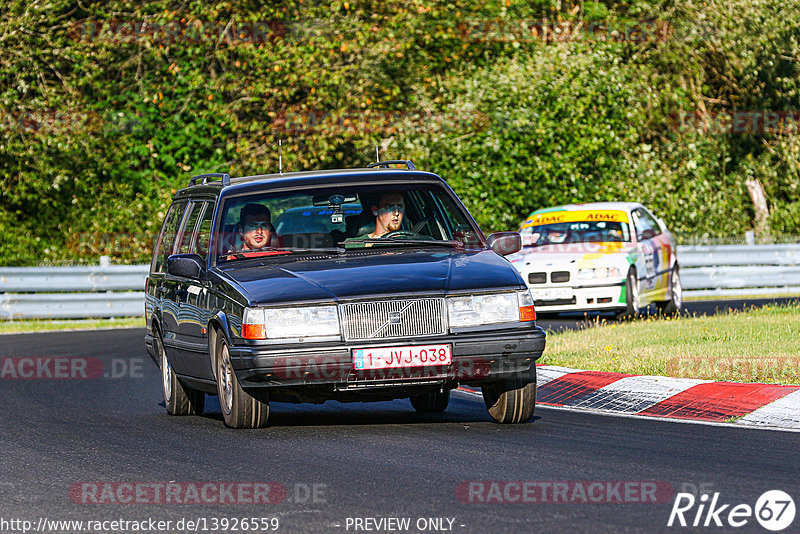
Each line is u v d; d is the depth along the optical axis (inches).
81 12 4227.4
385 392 1223.5
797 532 783.7
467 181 3759.8
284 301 1194.6
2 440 1312.7
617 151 4062.5
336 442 1186.0
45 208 4057.6
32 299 3223.4
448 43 4057.6
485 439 1184.2
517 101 3772.1
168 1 3981.3
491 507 874.1
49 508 937.5
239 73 4020.7
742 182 4660.4
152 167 4160.9
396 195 1387.8
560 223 2866.6
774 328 2010.3
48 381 1935.3
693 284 3513.8
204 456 1137.4
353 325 1191.6
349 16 3981.3
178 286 1445.6
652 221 2972.4
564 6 4402.1
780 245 3641.7
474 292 1212.5
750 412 1296.8
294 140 3826.3
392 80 3976.4
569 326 2541.8
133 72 4173.2
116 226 4028.1
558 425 1274.6
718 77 4687.5
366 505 894.4
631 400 1417.3
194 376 1393.9
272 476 1019.9
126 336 2783.0
